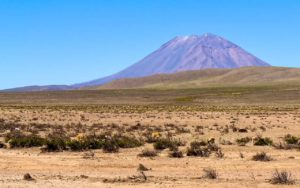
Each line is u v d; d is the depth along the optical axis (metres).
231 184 20.02
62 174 23.31
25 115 81.88
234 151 31.72
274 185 19.78
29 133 48.50
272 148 33.31
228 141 37.91
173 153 29.19
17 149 33.78
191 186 19.66
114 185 19.95
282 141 38.75
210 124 62.16
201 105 133.75
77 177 22.09
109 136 42.00
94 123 64.06
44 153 31.45
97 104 142.62
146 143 37.31
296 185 19.77
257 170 24.12
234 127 52.78
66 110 98.19
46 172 24.03
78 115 81.81
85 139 36.00
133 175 22.50
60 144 32.94
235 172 23.53
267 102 148.25
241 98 163.62
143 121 68.50
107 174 23.23
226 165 25.75
